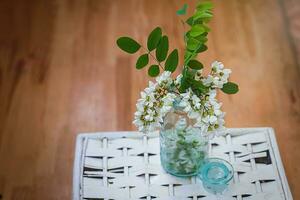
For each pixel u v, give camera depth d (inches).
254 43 53.6
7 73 51.6
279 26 55.2
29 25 56.5
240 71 50.8
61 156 44.7
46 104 48.9
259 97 48.3
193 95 25.1
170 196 29.6
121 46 26.5
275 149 31.5
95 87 50.2
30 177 43.1
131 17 56.8
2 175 43.3
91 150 31.8
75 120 47.4
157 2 58.3
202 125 25.2
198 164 30.1
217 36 54.5
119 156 31.5
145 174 30.6
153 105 25.6
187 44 25.6
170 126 28.0
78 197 29.8
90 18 57.1
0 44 54.5
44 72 51.8
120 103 48.6
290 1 57.9
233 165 30.8
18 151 45.1
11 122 47.3
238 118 46.4
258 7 57.6
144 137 32.6
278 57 51.9
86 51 53.6
